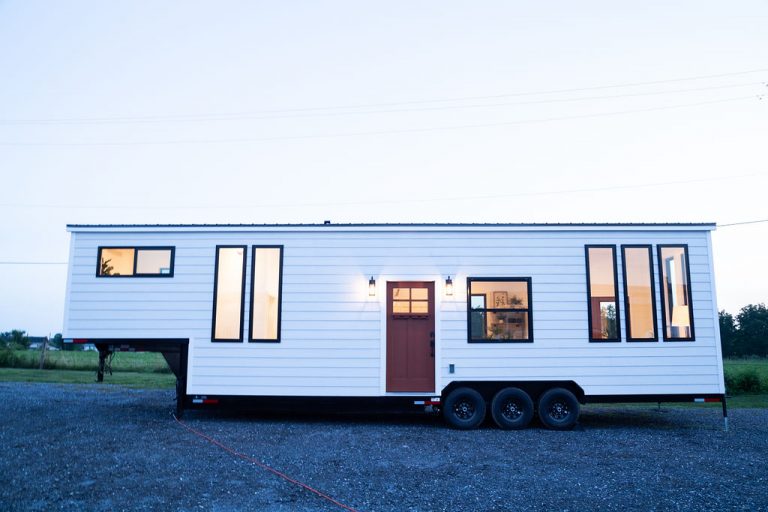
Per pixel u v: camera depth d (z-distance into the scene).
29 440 7.03
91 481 5.31
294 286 9.23
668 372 8.92
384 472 5.88
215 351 9.11
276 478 5.59
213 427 8.38
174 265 9.32
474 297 9.24
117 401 10.89
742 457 6.79
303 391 8.99
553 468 6.16
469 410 8.81
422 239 9.31
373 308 9.16
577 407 8.74
